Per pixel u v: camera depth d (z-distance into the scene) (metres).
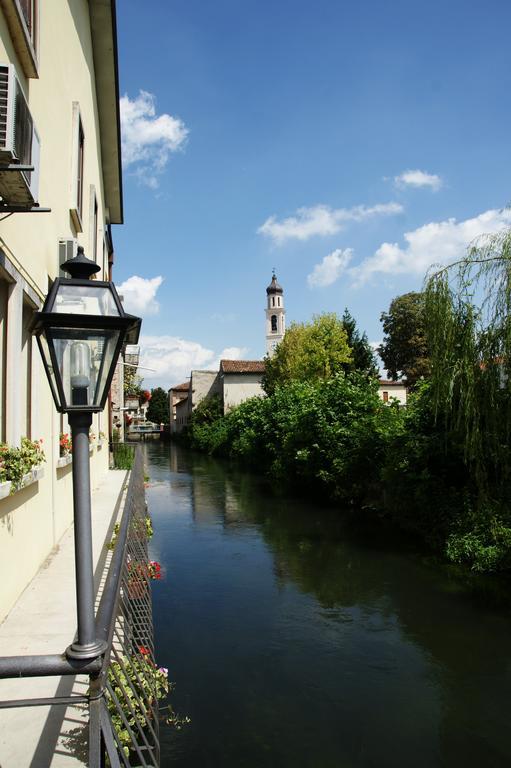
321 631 6.95
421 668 5.98
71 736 2.87
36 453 5.11
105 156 14.02
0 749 2.76
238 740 4.62
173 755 4.41
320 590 8.49
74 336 2.16
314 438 17.70
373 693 5.48
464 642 6.65
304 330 37.69
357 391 17.80
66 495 7.87
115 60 11.22
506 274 8.47
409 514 12.09
